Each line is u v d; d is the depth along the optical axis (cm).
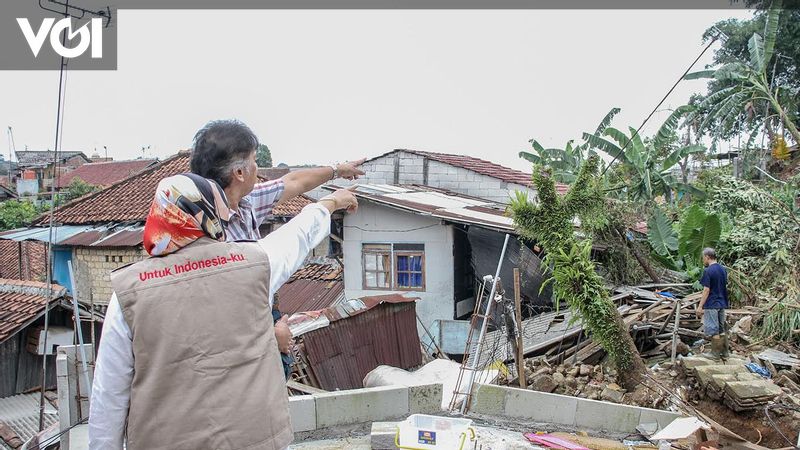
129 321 164
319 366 1031
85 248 1481
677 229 1524
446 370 939
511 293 1320
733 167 2402
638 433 654
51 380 1209
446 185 1802
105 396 167
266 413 169
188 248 173
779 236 1298
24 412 1112
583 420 672
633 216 1437
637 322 1088
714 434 632
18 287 1270
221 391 164
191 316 165
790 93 2395
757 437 707
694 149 1645
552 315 1216
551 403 684
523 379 834
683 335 1072
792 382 839
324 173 310
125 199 1692
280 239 194
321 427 638
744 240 1334
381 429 585
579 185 915
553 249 900
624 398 811
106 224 1559
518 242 1329
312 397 635
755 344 996
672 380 852
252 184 217
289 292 1636
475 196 1767
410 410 681
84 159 5744
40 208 3142
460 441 523
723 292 929
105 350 166
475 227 1373
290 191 291
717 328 923
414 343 1222
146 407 162
